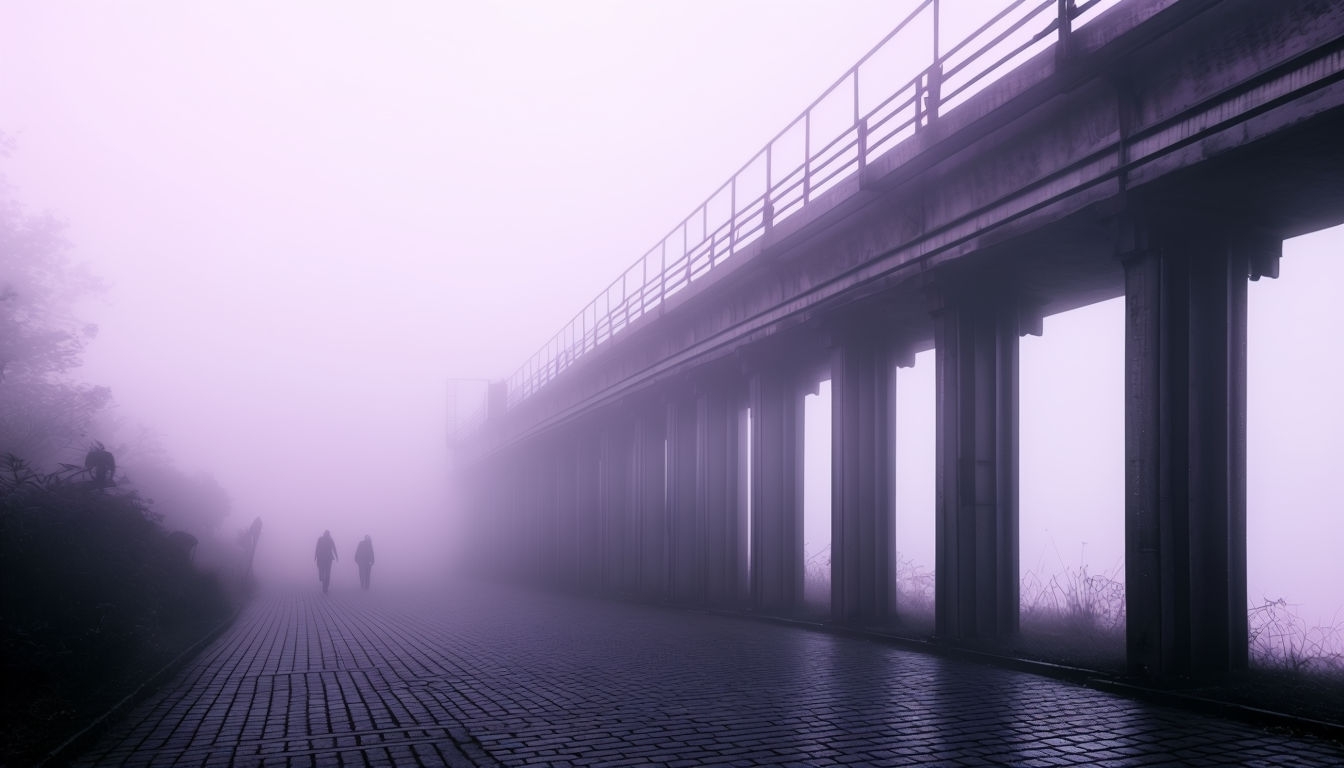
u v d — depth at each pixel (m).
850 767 7.53
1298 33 9.68
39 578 12.16
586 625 21.72
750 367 24.23
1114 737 8.59
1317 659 13.03
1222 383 12.22
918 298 18.30
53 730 8.66
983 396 16.28
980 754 7.95
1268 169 11.07
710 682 12.15
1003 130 14.09
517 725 9.36
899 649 16.03
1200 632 11.74
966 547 15.76
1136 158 11.73
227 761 7.90
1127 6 11.16
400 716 9.98
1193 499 11.89
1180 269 12.14
